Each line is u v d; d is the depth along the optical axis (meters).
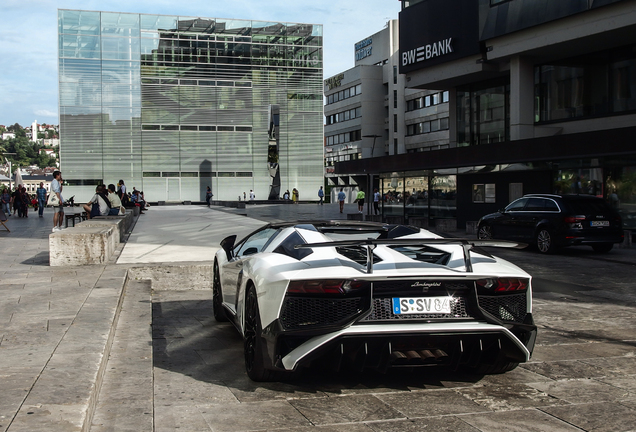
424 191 26.45
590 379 4.51
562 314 7.28
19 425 2.55
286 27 57.94
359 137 81.38
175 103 55.03
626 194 17.89
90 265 9.15
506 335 3.94
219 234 15.95
